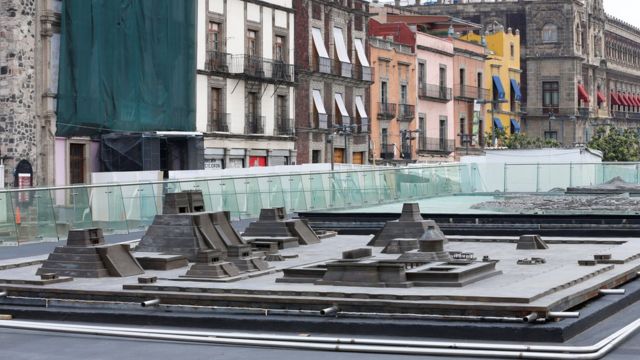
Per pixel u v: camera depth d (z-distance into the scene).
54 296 16.28
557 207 35.22
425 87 79.31
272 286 15.67
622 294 15.74
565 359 11.92
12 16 42.62
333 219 31.84
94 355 13.03
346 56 67.69
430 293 14.20
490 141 88.00
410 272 15.38
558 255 20.23
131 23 46.88
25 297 16.44
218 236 20.02
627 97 130.62
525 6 107.75
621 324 14.20
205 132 52.53
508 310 13.28
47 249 25.52
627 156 91.81
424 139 79.38
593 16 115.56
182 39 50.28
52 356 13.05
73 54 44.00
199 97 52.56
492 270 16.69
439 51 81.62
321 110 64.38
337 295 14.49
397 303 13.87
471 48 88.94
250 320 14.33
